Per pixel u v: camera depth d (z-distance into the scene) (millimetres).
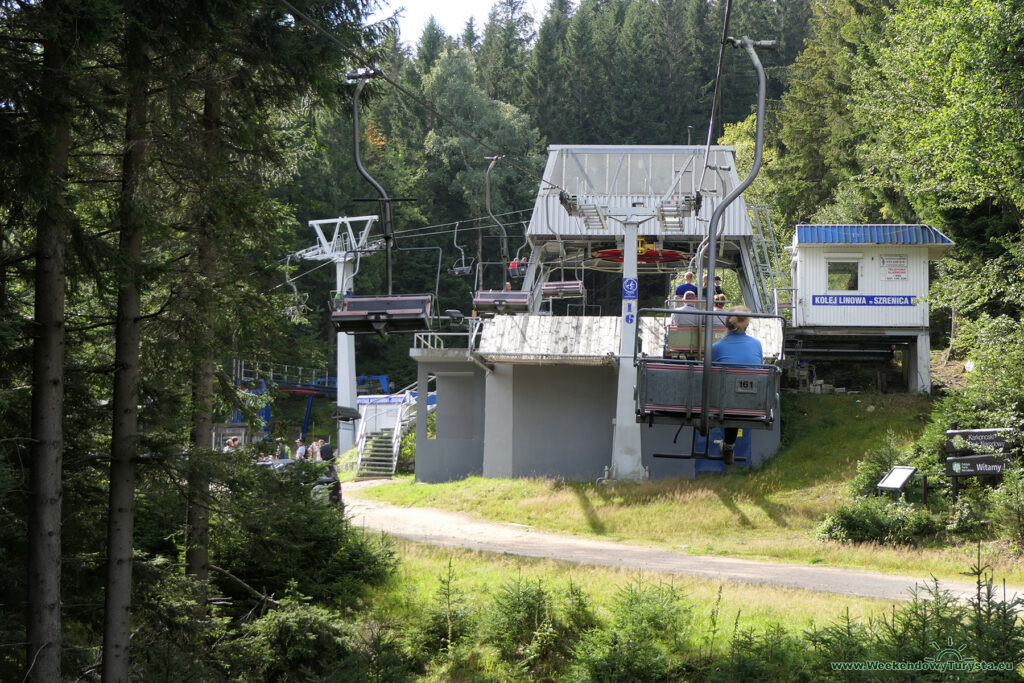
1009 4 26031
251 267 12398
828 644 12016
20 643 10844
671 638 13766
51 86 9578
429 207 70312
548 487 29406
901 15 31594
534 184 70625
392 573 17781
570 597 15273
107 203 11516
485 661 14328
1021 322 25484
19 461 10906
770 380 10555
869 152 35781
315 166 60875
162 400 12273
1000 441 23266
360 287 63969
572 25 82750
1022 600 11234
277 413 14148
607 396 33344
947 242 32844
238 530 13562
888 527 22391
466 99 72875
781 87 84688
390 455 39969
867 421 30844
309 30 12781
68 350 12281
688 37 85125
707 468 30500
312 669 13750
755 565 20312
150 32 10023
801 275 33781
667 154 35406
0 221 10531
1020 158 26094
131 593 12164
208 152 12180
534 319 32094
